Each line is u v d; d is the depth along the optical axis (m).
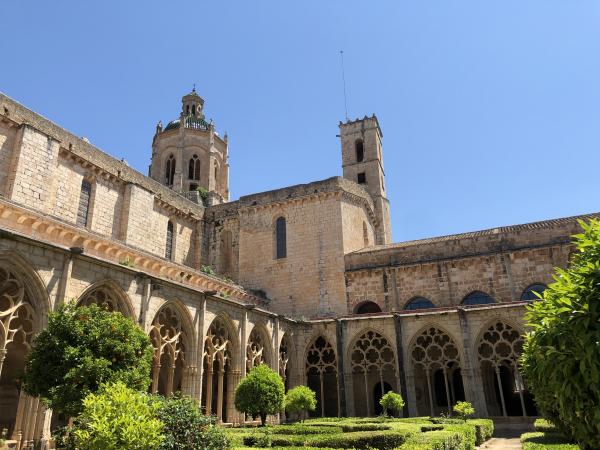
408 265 39.31
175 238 42.56
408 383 31.67
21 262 16.23
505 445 21.95
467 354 30.66
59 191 30.44
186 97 67.56
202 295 25.50
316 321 35.53
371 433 18.09
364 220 47.59
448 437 14.23
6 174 27.08
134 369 13.99
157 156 61.03
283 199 45.19
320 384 37.03
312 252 42.94
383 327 33.62
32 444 15.29
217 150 63.25
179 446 10.92
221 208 47.72
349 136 63.53
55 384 13.20
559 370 7.90
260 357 31.25
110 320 14.41
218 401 26.70
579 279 7.87
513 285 36.25
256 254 44.88
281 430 21.30
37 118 29.81
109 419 9.28
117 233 34.69
